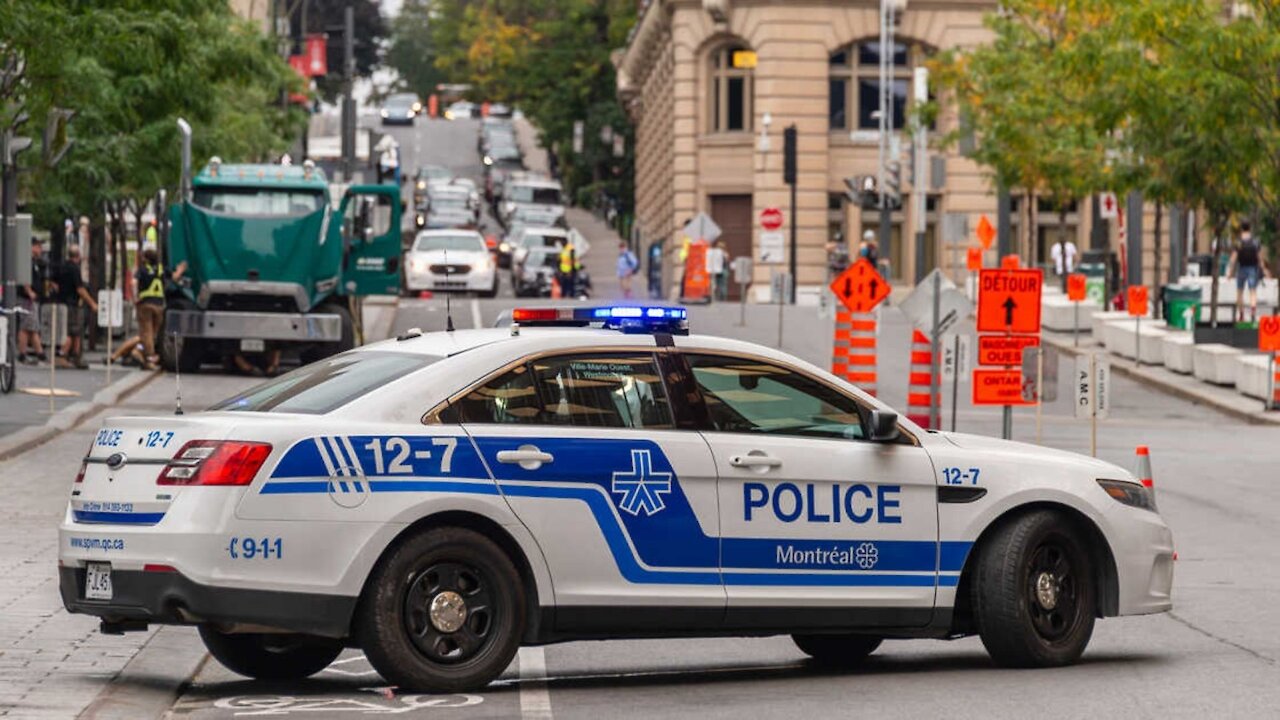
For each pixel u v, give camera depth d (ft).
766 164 571.28
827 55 572.10
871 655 93.15
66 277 267.18
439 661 76.38
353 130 430.20
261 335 266.77
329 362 82.79
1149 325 339.57
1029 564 86.02
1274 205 271.49
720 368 82.43
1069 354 353.51
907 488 83.97
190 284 269.23
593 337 80.64
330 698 78.28
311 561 74.49
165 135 287.28
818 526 82.23
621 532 79.15
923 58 576.20
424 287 460.96
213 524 73.77
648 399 80.84
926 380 194.70
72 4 203.10
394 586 75.56
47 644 86.94
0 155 226.58
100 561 75.46
